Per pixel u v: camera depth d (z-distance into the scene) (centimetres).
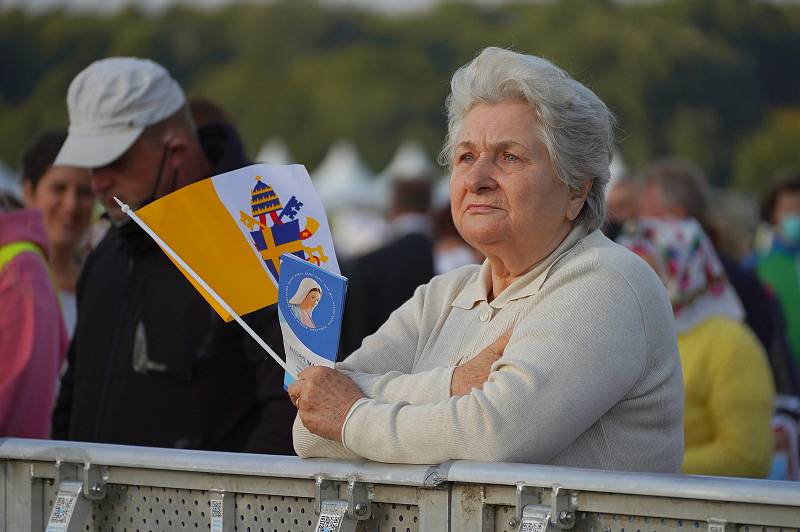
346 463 595
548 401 588
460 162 659
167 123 944
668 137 14325
